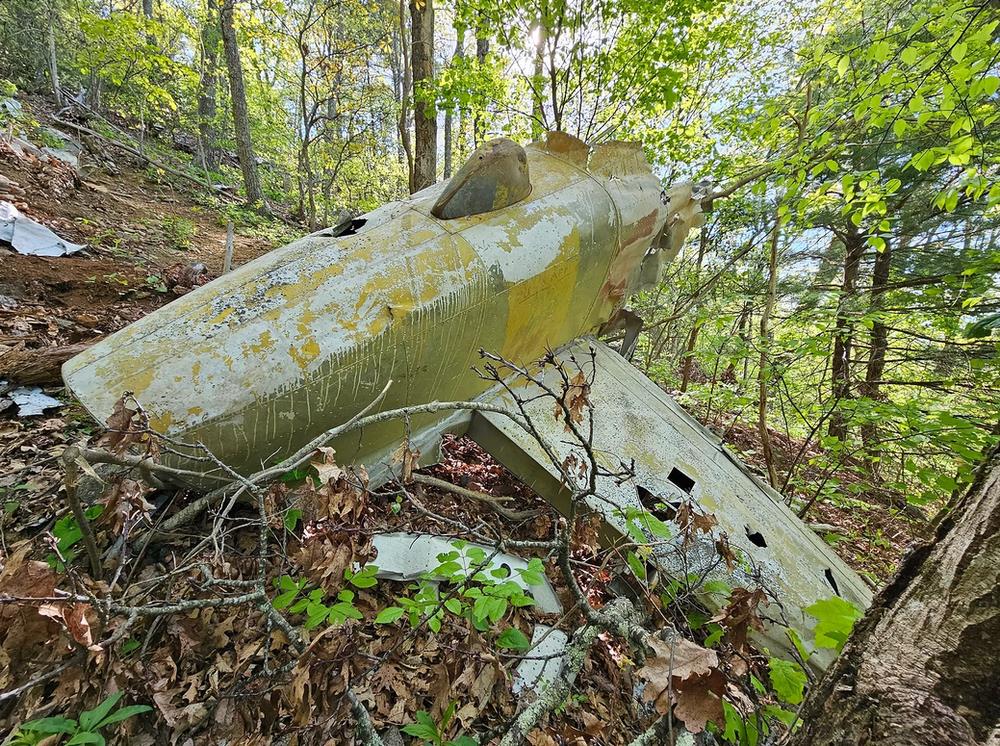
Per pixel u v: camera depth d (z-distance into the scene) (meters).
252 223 9.79
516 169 2.62
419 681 1.62
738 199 6.43
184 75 10.73
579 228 2.91
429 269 2.26
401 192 17.00
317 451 1.56
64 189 6.62
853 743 0.78
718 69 7.11
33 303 3.84
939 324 3.73
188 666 1.54
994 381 3.39
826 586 2.67
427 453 2.48
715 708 0.98
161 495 1.99
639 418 3.05
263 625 1.67
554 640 1.89
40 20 11.81
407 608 1.46
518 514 2.64
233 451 1.80
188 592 1.68
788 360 4.55
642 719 1.72
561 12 5.38
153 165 10.28
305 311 1.95
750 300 5.48
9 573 1.12
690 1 5.04
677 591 2.09
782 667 1.43
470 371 2.53
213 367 1.75
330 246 2.21
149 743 1.33
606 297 3.51
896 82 2.88
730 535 2.54
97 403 1.60
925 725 0.70
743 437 7.22
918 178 4.55
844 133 4.00
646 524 2.17
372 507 2.16
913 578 0.87
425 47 6.20
